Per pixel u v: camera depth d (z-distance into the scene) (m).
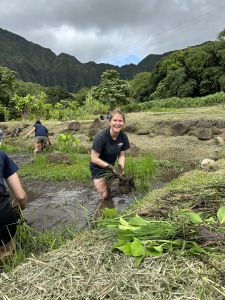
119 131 5.22
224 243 2.76
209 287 2.30
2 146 15.83
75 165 10.26
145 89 52.34
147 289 2.32
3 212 3.59
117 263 2.65
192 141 11.97
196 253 2.64
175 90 44.53
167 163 9.78
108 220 3.40
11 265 3.51
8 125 21.08
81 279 2.50
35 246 3.99
